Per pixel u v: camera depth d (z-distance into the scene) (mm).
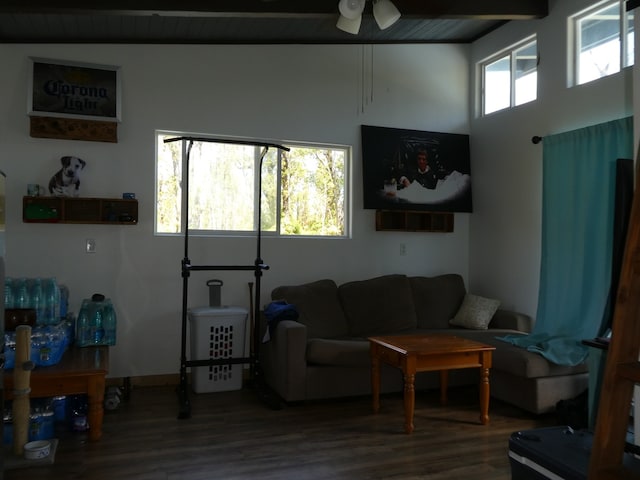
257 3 3604
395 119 5215
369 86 5129
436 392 4320
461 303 5012
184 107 4535
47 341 3211
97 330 3768
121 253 4344
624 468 1422
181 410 3615
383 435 3295
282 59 4836
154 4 3441
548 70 4477
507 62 5059
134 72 4406
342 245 5004
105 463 2832
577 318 3959
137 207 4328
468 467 2828
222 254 4629
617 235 2000
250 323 4598
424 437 3266
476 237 5379
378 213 5051
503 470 2793
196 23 4141
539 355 3617
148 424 3463
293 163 4941
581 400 3461
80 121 4219
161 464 2824
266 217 4832
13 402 2891
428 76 5355
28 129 4121
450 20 4863
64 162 4145
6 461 2770
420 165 5234
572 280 4047
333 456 2959
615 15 3908
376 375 3764
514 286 4848
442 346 3461
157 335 4438
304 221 4977
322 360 3887
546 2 4410
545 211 4348
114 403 3746
